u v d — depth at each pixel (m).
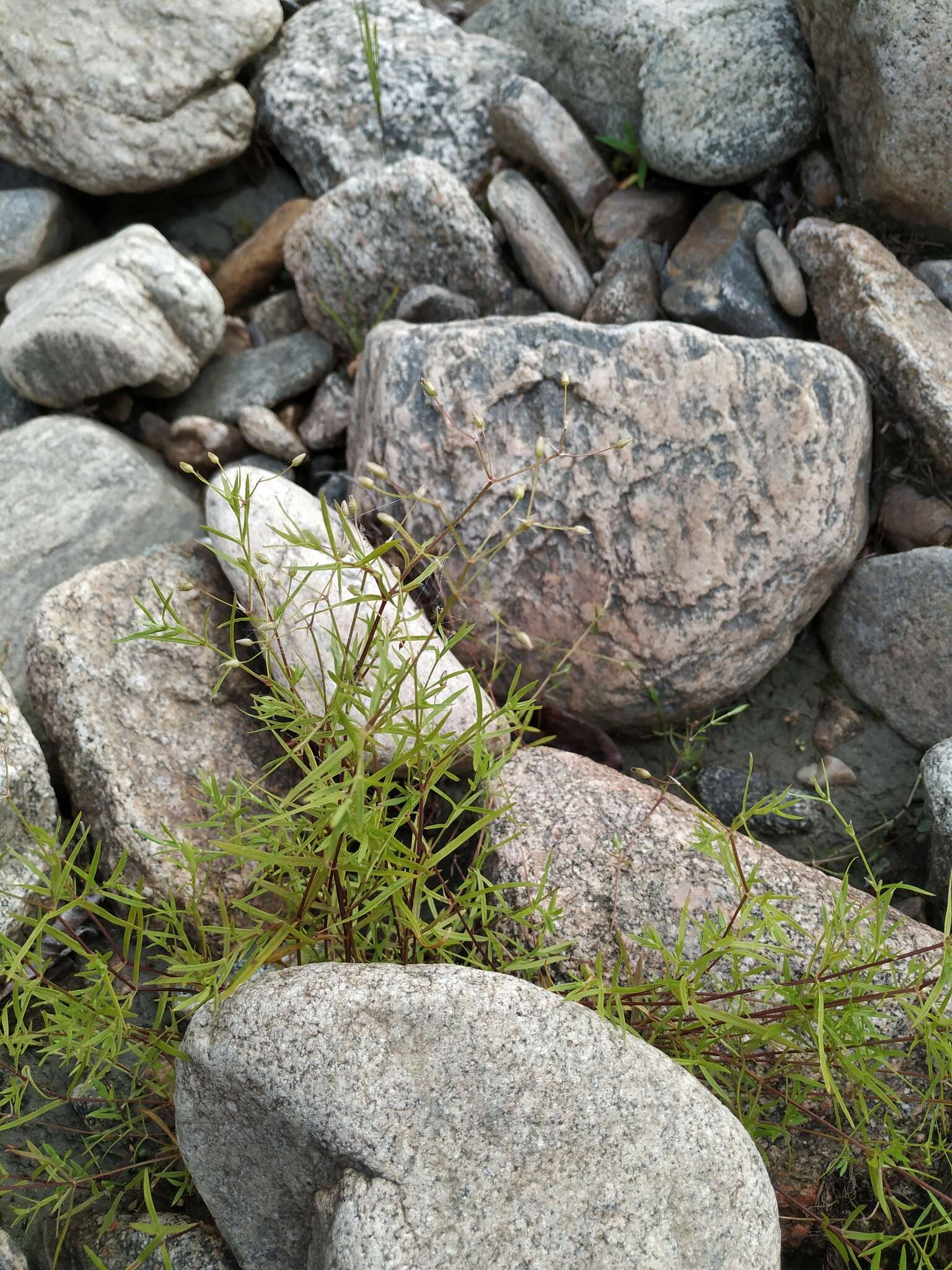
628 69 0.65
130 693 0.52
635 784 0.51
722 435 0.55
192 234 0.71
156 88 0.66
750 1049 0.44
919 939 0.47
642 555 0.55
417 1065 0.38
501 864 0.48
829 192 0.63
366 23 0.66
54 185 0.68
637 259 0.63
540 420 0.55
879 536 0.59
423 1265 0.37
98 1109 0.47
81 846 0.43
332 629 0.48
